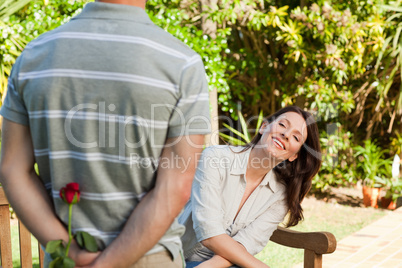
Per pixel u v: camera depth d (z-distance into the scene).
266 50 6.50
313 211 5.77
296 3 6.13
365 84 6.19
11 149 1.12
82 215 1.11
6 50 4.61
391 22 5.71
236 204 2.06
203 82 1.10
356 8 5.69
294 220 2.19
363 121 7.18
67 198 1.04
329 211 5.79
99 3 1.09
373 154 6.34
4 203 2.12
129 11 1.08
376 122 7.18
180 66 1.06
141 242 1.06
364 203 6.09
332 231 4.93
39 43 1.09
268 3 6.13
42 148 1.10
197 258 2.07
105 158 1.07
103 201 1.09
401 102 5.91
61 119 1.06
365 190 6.06
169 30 4.80
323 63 6.05
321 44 5.77
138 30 1.06
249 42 6.62
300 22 5.57
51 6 4.96
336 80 5.97
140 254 1.07
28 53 1.09
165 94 1.04
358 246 4.02
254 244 2.04
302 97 6.32
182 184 1.07
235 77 6.39
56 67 1.05
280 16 5.52
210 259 1.94
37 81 1.06
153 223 1.06
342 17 5.26
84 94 1.05
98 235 1.10
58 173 1.09
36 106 1.07
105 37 1.05
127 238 1.07
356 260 3.67
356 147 6.38
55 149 1.08
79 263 1.09
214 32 5.33
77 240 1.08
